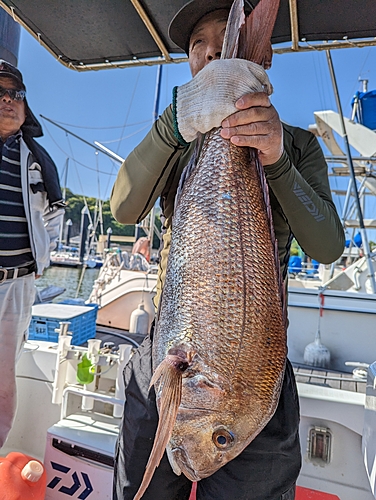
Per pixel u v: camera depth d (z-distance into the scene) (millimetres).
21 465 1783
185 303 1023
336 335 4023
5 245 2439
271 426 1239
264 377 1007
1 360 2404
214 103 991
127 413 1395
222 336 995
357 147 6398
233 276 1017
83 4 2027
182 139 1081
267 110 991
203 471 1001
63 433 2049
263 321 1017
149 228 7023
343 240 1309
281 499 1264
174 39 1591
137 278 5895
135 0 1929
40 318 3316
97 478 1910
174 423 950
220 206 1063
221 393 985
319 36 2123
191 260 1043
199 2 1331
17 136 2541
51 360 2588
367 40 2104
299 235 1219
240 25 1039
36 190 2656
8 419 2408
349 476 2170
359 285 5289
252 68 1012
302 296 4246
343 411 2164
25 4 2068
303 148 1451
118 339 4195
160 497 1287
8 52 3133
